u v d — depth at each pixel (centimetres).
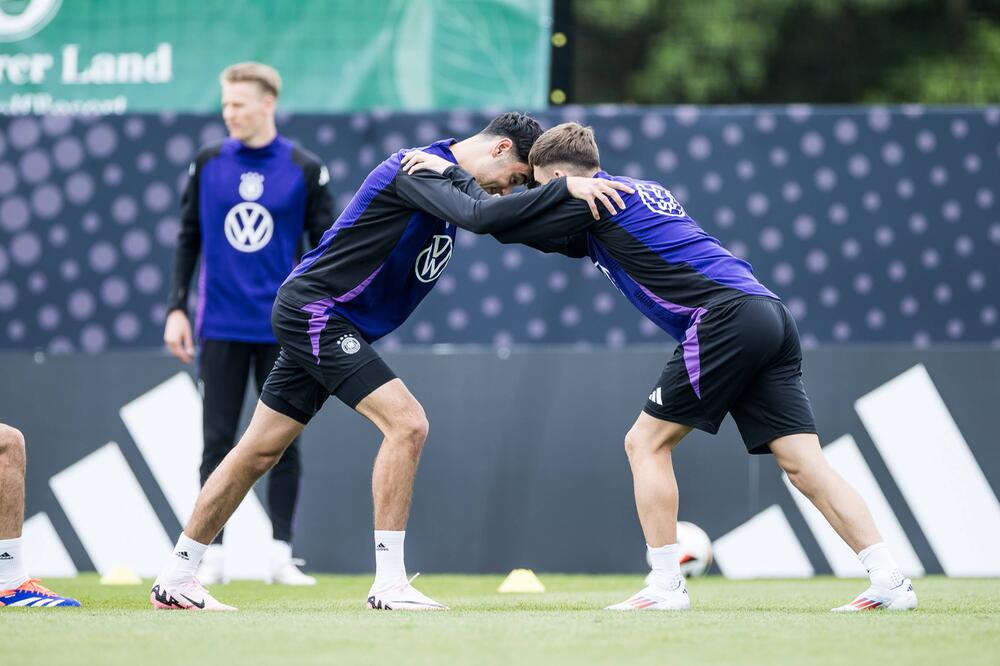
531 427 2159
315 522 2158
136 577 1997
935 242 2188
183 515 2172
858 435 2138
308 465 2169
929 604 1411
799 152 2195
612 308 2214
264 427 1324
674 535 1312
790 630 1055
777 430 1325
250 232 1873
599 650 917
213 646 934
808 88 5322
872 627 1086
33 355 2212
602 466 2144
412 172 1282
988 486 2117
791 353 1330
